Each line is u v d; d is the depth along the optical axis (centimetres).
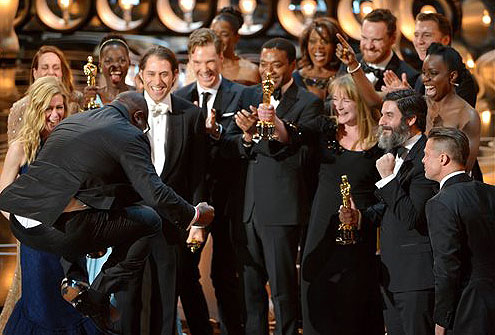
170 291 1545
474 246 1334
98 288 1405
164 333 1545
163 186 1369
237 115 1585
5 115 2464
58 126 1372
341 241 1567
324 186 1620
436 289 1339
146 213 1412
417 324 1488
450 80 1588
